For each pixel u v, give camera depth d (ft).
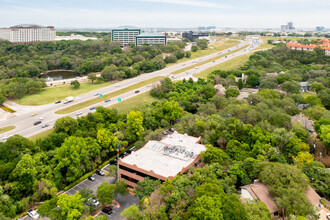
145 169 343.46
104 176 396.78
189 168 337.11
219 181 307.37
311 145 407.03
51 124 547.90
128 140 471.62
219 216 244.22
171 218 264.11
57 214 280.72
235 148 377.30
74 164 370.32
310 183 315.99
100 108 524.11
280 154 361.10
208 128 452.35
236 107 517.14
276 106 544.62
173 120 585.63
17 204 316.40
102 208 315.37
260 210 254.27
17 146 395.75
